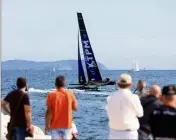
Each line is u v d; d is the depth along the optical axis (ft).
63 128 108.99
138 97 99.91
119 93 99.71
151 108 101.65
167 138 86.17
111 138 100.58
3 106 112.88
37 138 154.92
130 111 98.48
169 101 87.51
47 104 109.70
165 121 85.87
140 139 102.63
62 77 110.83
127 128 98.22
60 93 109.81
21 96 111.34
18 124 110.93
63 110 109.09
